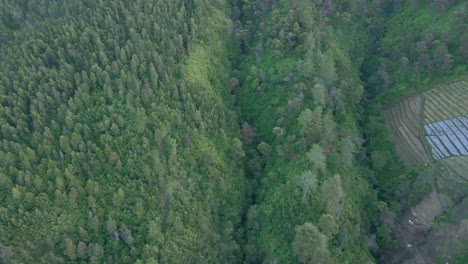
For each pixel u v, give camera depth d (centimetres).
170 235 12019
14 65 14550
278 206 12681
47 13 17000
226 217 13075
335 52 16238
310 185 12188
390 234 12812
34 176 11956
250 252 12531
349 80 15812
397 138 15225
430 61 15888
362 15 18625
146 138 12625
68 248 11212
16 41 15762
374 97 16575
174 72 14288
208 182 13150
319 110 13150
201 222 12512
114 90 13538
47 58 14612
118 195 11962
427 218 13075
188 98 13712
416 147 14812
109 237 11756
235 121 14712
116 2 15825
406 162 14525
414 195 13238
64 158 12431
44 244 11475
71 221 11712
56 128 12888
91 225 11700
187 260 12069
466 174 13588
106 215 11925
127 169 12450
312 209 12281
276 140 14012
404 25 17862
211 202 12988
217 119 14062
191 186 12825
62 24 15612
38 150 12388
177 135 13238
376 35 18375
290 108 14000
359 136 14988
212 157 13362
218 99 14550
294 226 12181
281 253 12031
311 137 13225
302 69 14525
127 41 14375
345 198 12788
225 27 16900
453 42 15938
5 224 11400
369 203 13438
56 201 11781
